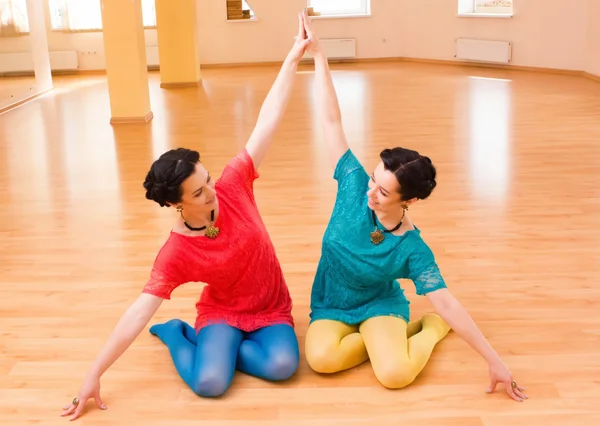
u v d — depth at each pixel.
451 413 2.50
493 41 12.05
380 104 9.05
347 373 2.77
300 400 2.60
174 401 2.62
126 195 5.32
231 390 2.68
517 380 2.69
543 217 4.53
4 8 9.57
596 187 5.15
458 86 10.31
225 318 2.79
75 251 4.18
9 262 4.02
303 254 4.00
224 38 13.59
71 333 3.16
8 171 6.18
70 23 13.02
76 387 2.74
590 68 10.77
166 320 3.26
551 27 11.28
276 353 2.67
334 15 13.62
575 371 2.74
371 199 2.55
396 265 2.63
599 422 2.43
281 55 13.66
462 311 2.54
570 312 3.23
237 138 7.31
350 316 2.85
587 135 6.86
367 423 2.46
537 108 8.38
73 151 6.93
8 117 8.92
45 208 5.06
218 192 2.64
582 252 3.93
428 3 12.98
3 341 3.10
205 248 2.60
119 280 3.74
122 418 2.53
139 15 8.29
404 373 2.61
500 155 6.21
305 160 6.22
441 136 7.08
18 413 2.57
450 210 4.73
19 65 10.04
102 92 10.86
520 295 3.41
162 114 8.88
